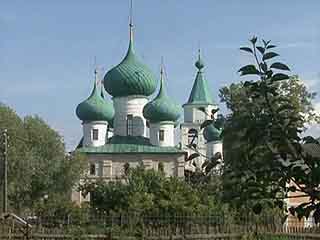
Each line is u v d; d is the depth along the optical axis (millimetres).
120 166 94938
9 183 72875
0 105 77938
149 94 99500
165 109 96312
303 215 7094
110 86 99188
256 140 7219
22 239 37969
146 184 53812
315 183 7012
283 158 7184
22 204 75125
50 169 77312
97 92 100750
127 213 44812
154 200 49188
